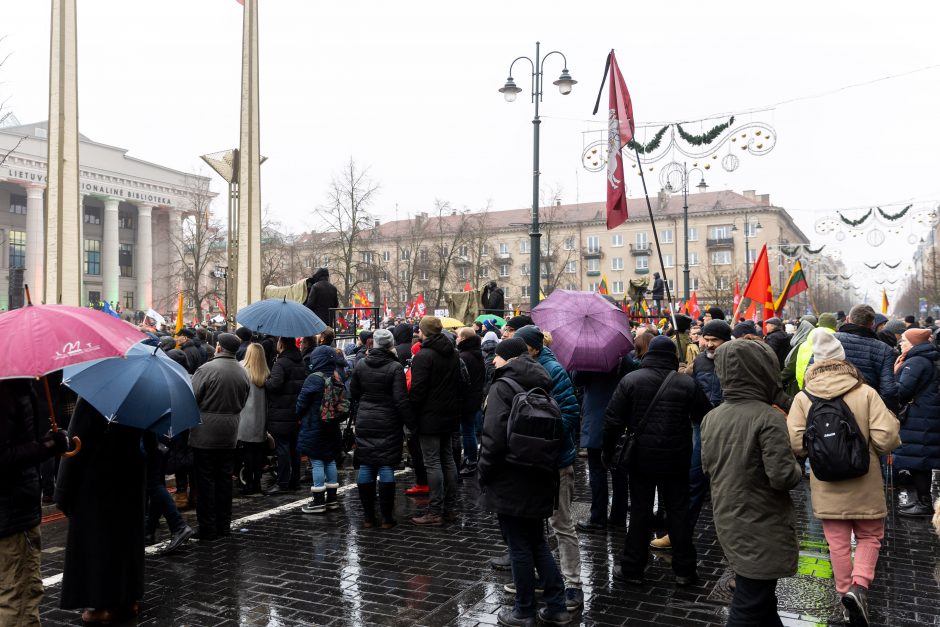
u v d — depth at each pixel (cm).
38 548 415
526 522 479
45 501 839
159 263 6500
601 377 711
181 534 640
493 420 468
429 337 752
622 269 7888
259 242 1399
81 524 481
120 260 6600
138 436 504
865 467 449
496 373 492
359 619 491
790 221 8219
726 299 5309
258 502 857
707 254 7544
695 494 657
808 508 799
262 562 618
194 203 5484
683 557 548
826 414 460
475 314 1702
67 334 378
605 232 7969
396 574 585
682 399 539
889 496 855
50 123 1034
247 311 829
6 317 385
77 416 486
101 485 483
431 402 740
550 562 484
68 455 480
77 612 520
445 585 558
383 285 6550
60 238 1028
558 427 468
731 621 404
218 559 628
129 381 462
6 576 396
